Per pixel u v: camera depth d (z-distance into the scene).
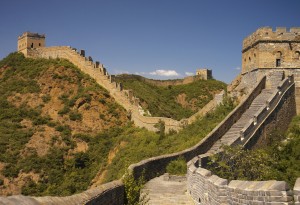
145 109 51.62
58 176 43.50
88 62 59.44
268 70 35.84
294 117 33.62
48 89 58.75
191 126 36.78
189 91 69.44
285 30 36.03
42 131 51.00
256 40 36.56
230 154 18.81
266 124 29.47
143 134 42.19
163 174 22.34
